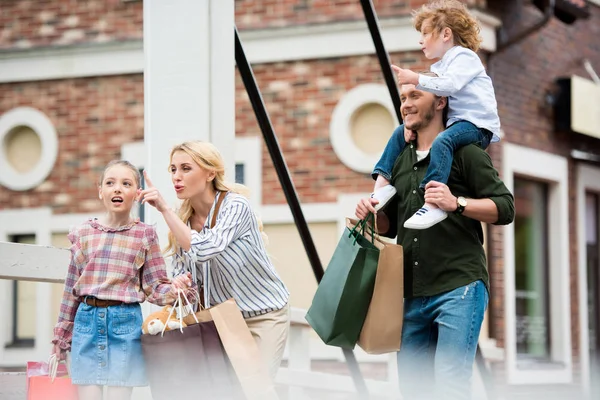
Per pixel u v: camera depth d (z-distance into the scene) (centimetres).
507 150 2000
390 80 870
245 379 676
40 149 2022
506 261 1962
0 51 2041
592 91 2217
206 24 822
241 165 1905
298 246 1869
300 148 1894
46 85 2022
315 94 1892
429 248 705
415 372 723
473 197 702
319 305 722
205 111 816
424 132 721
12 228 2012
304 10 1903
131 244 707
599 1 2356
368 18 866
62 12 2020
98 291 696
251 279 716
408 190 719
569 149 2206
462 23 727
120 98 1978
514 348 1972
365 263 708
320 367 1803
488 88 719
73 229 714
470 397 698
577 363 2198
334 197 1866
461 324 691
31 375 746
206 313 693
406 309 722
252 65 1927
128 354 698
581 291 2231
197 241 678
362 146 1872
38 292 1956
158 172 818
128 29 1981
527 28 2022
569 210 2211
